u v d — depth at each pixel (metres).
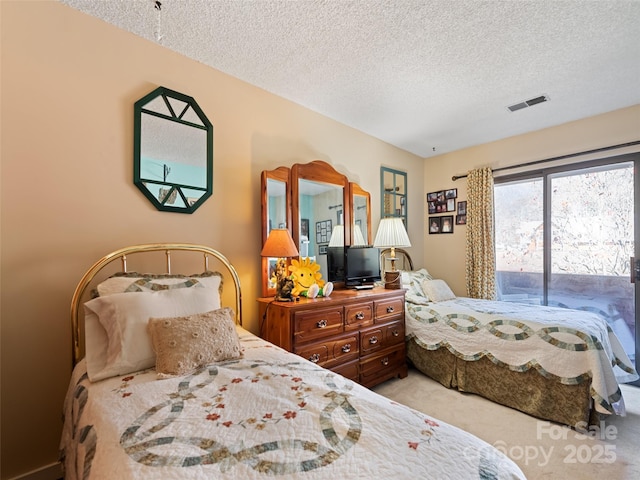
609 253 2.94
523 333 2.29
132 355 1.29
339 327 2.29
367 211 3.29
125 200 1.81
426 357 2.83
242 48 1.99
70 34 1.65
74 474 0.98
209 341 1.38
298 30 1.82
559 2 1.61
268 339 2.18
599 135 2.95
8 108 1.48
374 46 1.97
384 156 3.67
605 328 2.37
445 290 3.29
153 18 1.72
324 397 1.03
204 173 2.12
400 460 0.72
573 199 3.16
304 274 2.39
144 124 1.88
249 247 2.36
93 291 1.51
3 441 1.45
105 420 0.91
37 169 1.55
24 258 1.51
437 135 3.50
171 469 0.70
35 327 1.53
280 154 2.59
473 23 1.76
